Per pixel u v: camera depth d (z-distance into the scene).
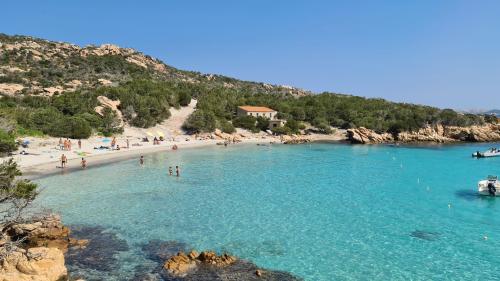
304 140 122.44
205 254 26.11
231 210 39.69
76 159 70.31
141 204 41.38
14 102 124.94
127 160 73.19
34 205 39.69
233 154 87.56
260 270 24.92
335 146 111.38
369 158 83.88
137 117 118.56
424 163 76.44
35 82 171.25
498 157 86.31
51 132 93.19
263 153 90.75
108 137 102.69
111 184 51.19
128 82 164.00
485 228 34.72
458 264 26.77
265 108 156.38
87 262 25.73
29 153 71.19
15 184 28.36
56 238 29.83
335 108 163.50
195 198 44.53
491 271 25.64
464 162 78.31
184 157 80.56
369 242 30.92
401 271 25.55
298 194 47.47
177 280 23.22
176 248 28.84
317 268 25.77
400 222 36.38
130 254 27.36
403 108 175.62
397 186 53.03
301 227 34.47
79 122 97.38
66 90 157.75
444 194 48.38
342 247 29.75
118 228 33.25
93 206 40.09
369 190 50.38
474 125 139.50
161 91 143.50
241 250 28.75
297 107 159.75
